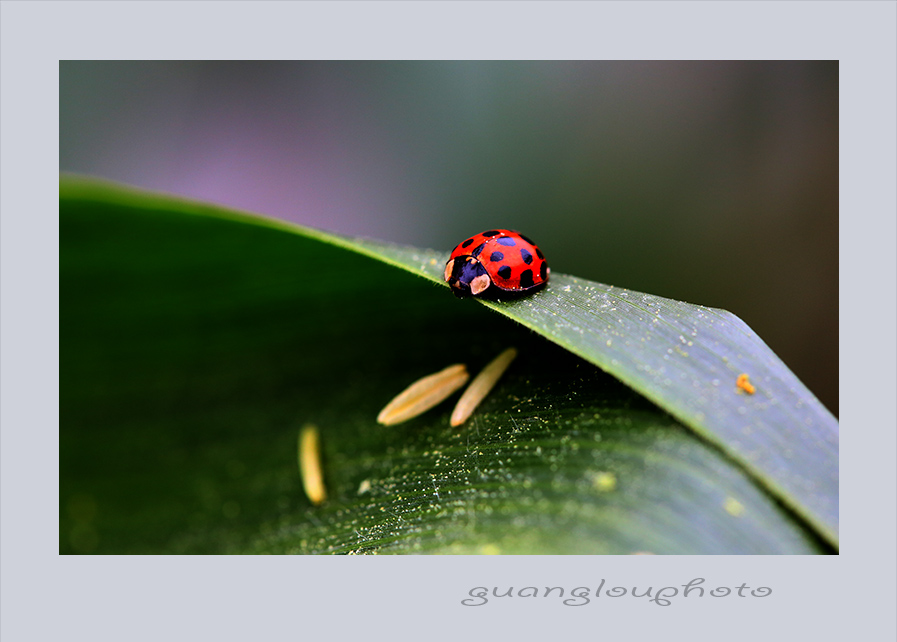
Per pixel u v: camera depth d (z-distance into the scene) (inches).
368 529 6.0
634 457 5.9
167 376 6.2
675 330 6.0
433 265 6.4
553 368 6.2
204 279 6.2
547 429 6.0
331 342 6.3
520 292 6.2
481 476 6.0
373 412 6.2
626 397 6.0
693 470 5.8
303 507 6.1
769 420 5.9
